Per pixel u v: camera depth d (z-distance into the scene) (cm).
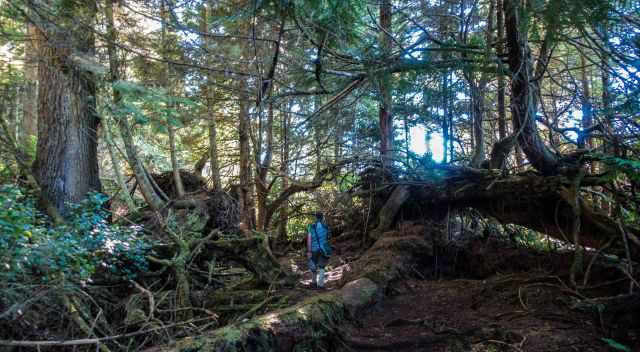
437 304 747
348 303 666
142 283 739
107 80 876
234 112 1551
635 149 715
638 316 566
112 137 1185
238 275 973
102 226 653
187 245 784
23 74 917
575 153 812
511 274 842
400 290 838
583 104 841
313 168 1739
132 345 568
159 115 880
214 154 1509
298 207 1512
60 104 990
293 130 1420
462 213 1108
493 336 572
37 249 482
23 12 590
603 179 707
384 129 1261
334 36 598
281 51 770
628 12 529
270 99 686
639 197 738
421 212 1123
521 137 808
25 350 482
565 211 834
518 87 728
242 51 816
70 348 523
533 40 503
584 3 405
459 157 1235
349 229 1336
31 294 487
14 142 904
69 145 997
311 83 745
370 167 1230
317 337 545
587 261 768
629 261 641
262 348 473
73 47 684
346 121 1367
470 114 1231
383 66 673
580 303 611
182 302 687
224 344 442
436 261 1006
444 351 555
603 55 593
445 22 1052
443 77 807
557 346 524
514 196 916
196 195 1161
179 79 881
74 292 550
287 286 850
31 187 861
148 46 852
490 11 903
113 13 830
